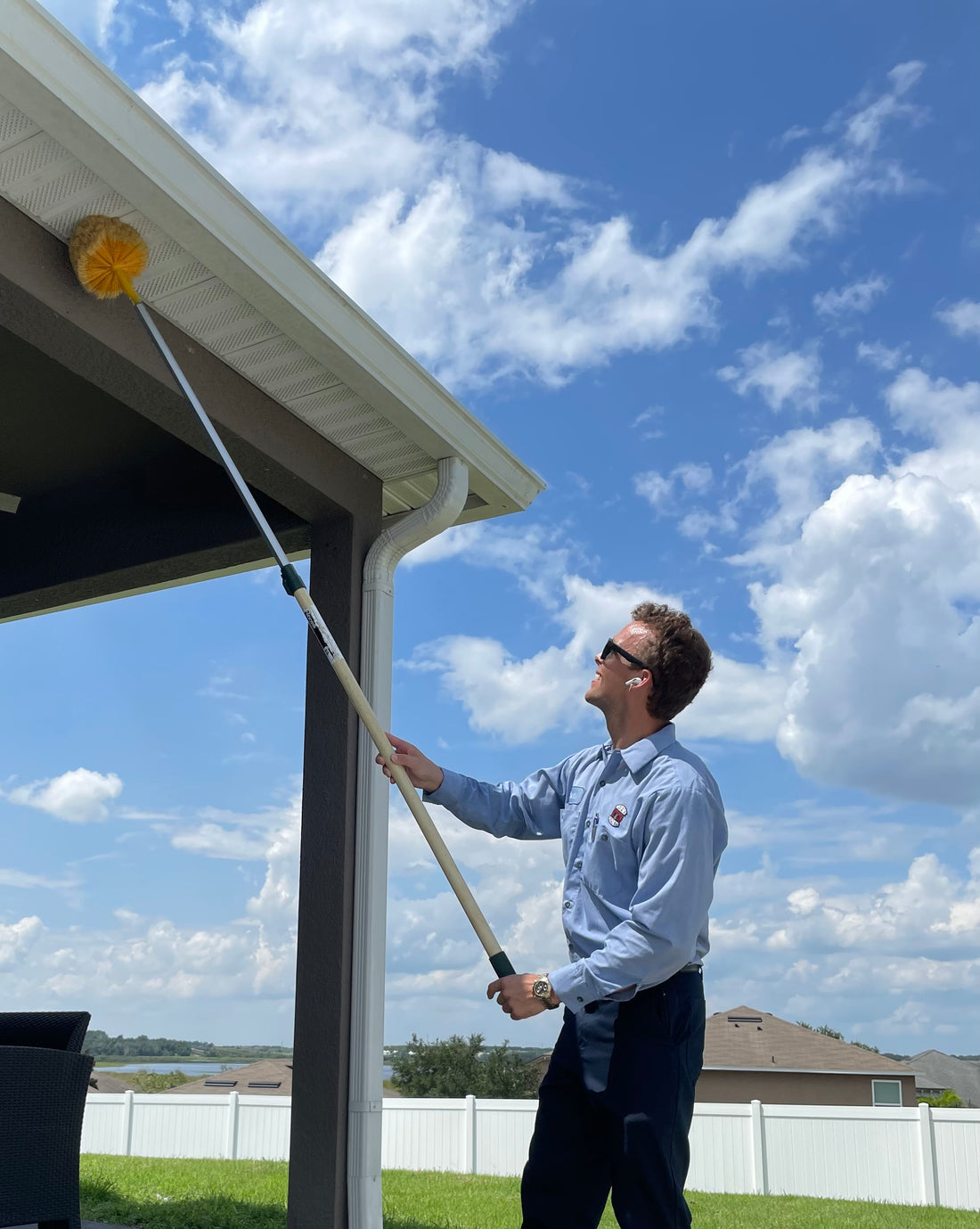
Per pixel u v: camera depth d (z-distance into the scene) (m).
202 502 4.22
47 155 2.57
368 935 3.43
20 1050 2.86
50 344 2.91
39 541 4.61
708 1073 23.88
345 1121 3.30
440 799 2.38
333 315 3.18
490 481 3.95
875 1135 10.67
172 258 2.91
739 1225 7.16
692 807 2.01
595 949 2.08
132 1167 8.35
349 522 3.79
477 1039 29.88
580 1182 2.03
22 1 2.31
